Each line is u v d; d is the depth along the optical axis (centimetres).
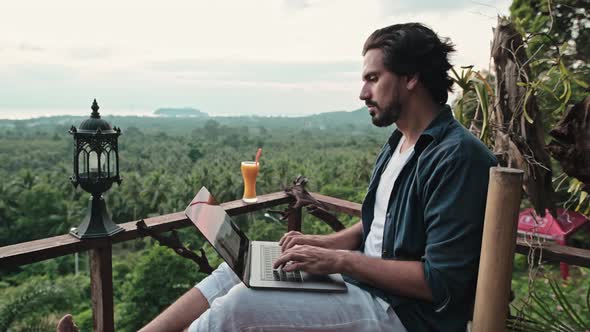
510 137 126
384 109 109
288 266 100
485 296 85
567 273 317
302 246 103
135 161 6675
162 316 113
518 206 82
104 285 138
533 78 131
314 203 174
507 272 83
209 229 113
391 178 119
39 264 3052
